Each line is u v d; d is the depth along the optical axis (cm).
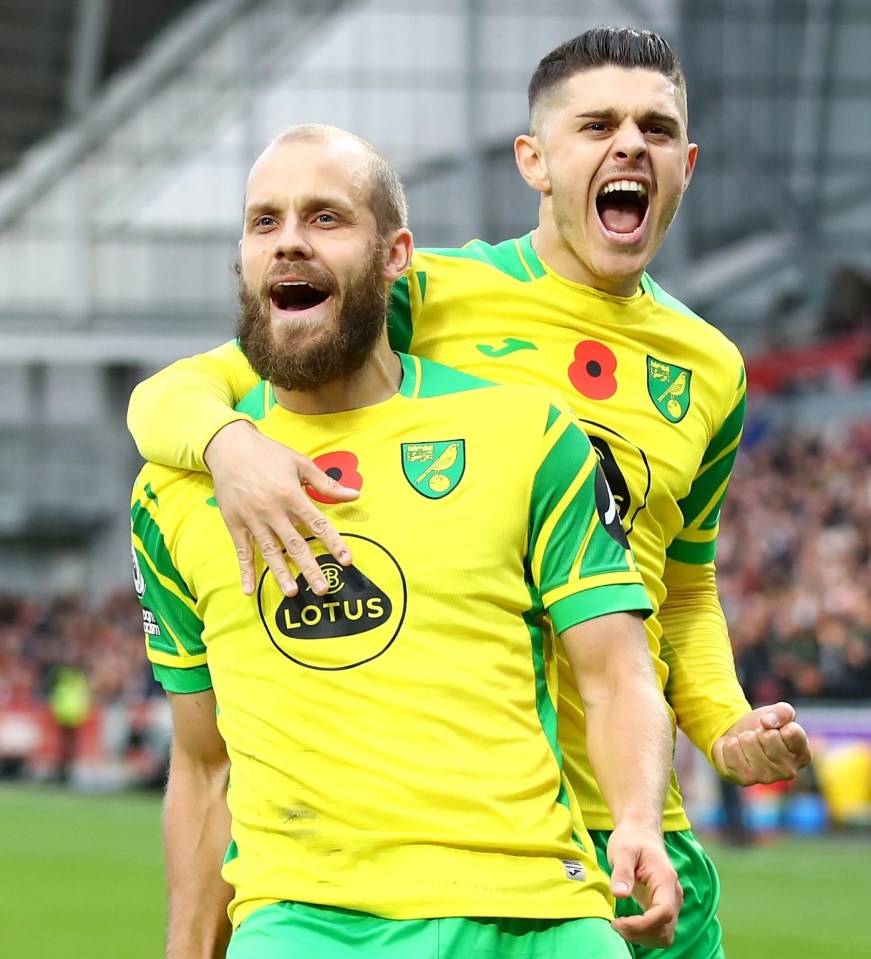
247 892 327
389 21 3988
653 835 317
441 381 348
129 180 4009
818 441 3041
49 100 3941
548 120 411
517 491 334
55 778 2719
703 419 430
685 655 447
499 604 330
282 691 327
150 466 354
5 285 4003
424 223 3981
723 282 4062
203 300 4012
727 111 4047
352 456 337
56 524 4209
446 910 312
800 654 2003
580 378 416
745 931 1041
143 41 3931
